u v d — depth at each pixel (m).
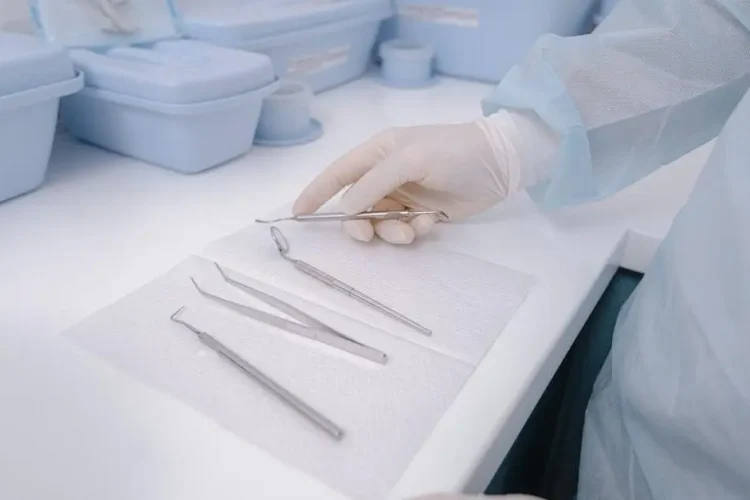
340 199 0.59
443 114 0.91
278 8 0.89
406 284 0.50
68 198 0.62
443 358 0.41
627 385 0.46
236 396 0.37
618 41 0.53
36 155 0.61
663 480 0.42
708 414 0.37
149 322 0.44
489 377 0.40
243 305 0.45
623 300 0.64
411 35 1.10
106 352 0.41
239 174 0.69
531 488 0.74
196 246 0.54
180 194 0.64
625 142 0.57
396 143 0.60
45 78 0.58
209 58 0.70
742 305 0.36
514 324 0.45
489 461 0.35
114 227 0.57
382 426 0.36
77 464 0.33
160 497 0.31
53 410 0.36
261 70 0.69
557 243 0.57
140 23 0.75
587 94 0.54
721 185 0.40
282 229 0.57
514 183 0.59
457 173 0.57
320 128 0.83
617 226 0.60
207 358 0.40
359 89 1.02
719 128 0.57
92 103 0.68
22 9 0.70
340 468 0.33
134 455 0.33
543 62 0.56
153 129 0.66
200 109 0.62
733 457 0.37
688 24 0.51
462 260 0.53
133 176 0.68
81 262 0.51
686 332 0.40
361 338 0.43
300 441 0.34
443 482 0.32
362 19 0.98
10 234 0.55
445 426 0.36
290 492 0.32
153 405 0.37
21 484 0.31
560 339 0.45
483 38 1.02
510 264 0.53
